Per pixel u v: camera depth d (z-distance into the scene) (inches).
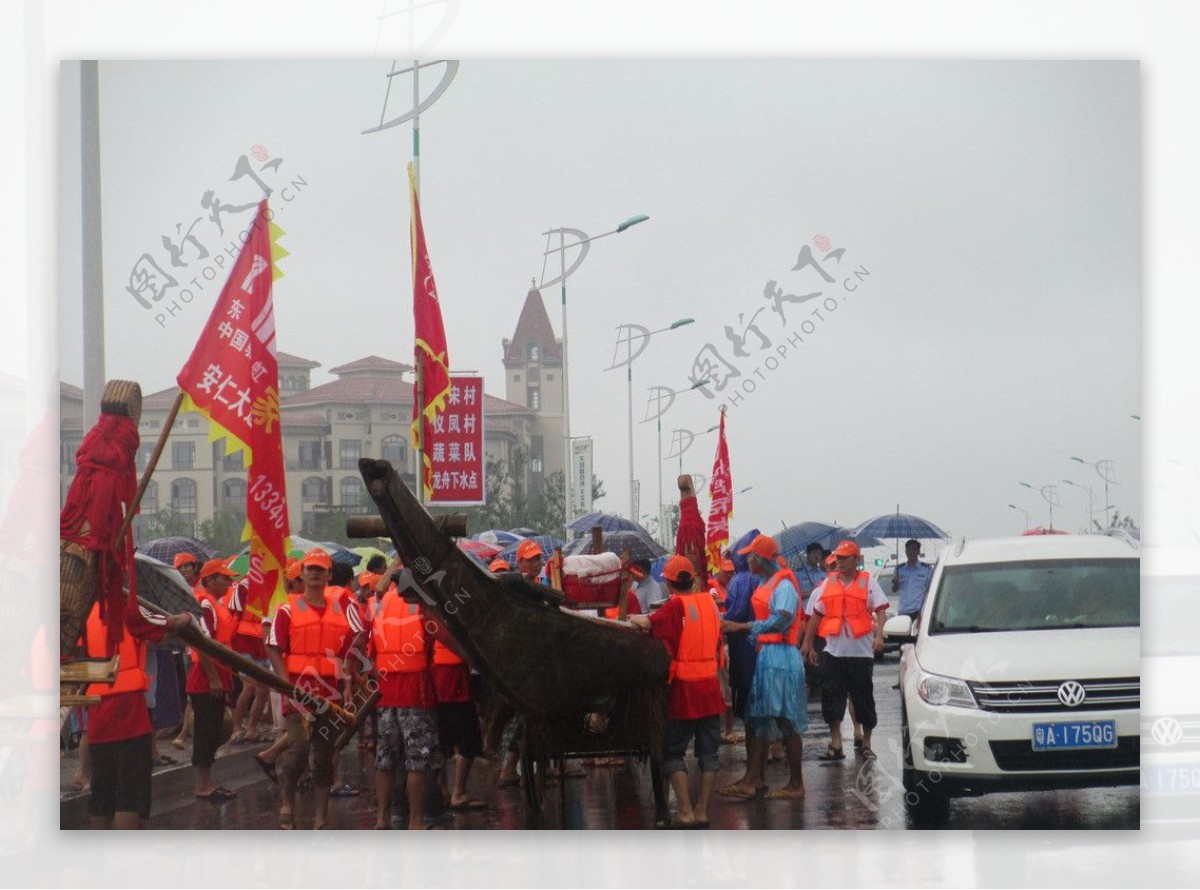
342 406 2913.4
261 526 425.4
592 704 366.9
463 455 724.7
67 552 367.9
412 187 487.2
